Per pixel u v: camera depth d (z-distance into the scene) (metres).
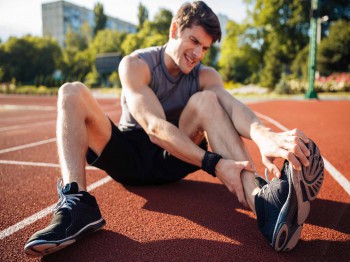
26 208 1.88
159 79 1.90
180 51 1.75
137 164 1.96
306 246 1.40
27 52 50.66
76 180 1.40
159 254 1.34
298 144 1.25
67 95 1.56
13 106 14.32
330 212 1.78
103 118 1.73
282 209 1.25
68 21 79.00
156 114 1.67
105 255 1.33
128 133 1.98
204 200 1.98
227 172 1.48
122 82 1.84
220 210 1.82
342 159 3.09
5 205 1.93
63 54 52.16
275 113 8.47
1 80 50.66
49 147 4.12
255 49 33.62
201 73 2.00
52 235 1.19
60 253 1.35
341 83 19.89
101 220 1.45
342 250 1.37
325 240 1.46
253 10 32.44
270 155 1.37
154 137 1.67
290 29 32.72
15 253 1.36
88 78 48.75
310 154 1.25
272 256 1.32
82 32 61.41
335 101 13.88
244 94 24.08
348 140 4.17
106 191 2.15
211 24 1.68
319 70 25.84
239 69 42.38
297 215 1.28
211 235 1.51
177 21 1.76
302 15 32.28
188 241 1.45
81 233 1.32
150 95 1.76
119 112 10.56
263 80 28.66
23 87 40.38
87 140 1.56
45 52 51.00
